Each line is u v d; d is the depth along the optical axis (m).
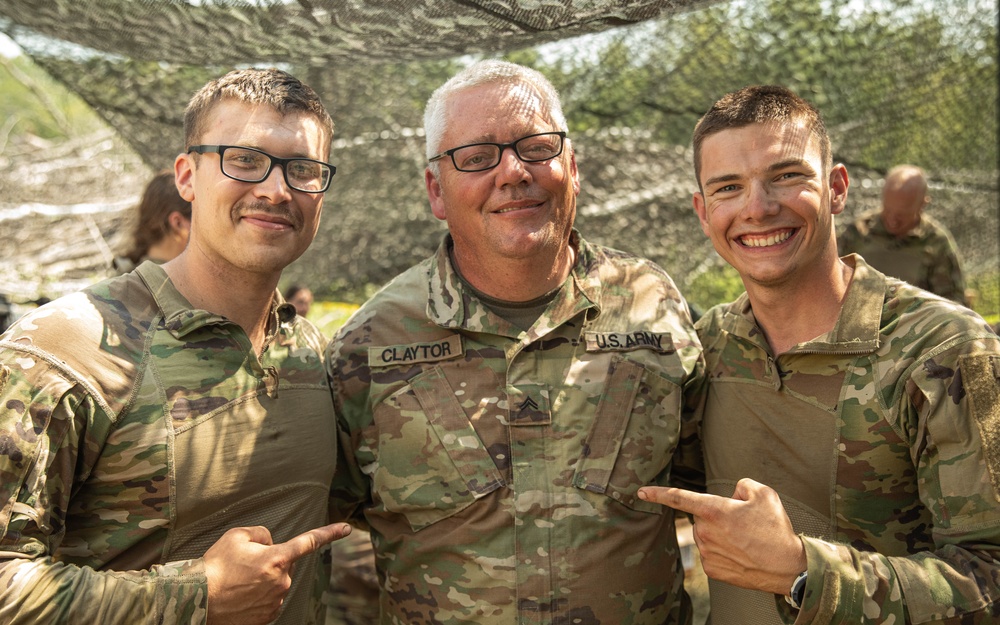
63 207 7.81
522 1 2.40
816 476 2.03
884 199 5.38
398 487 2.27
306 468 2.11
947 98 5.88
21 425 1.71
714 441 2.24
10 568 1.64
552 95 2.32
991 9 5.32
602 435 2.24
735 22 5.04
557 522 2.17
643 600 2.21
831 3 5.04
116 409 1.85
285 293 6.28
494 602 2.14
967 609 1.70
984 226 7.47
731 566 1.79
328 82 5.08
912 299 2.01
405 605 2.28
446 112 2.27
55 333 1.83
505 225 2.21
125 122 4.80
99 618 1.66
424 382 2.30
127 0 2.75
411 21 2.60
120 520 1.87
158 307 1.99
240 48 3.06
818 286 2.08
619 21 2.54
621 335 2.36
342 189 6.01
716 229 2.12
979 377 1.82
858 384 1.99
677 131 6.20
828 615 1.69
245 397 2.01
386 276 7.22
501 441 2.24
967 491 1.79
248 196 1.96
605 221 6.63
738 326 2.20
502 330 2.29
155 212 3.71
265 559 1.77
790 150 2.01
